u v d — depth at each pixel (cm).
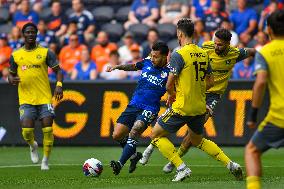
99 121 4188
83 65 4816
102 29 5481
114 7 5753
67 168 3234
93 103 4194
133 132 2811
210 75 2616
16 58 3200
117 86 4166
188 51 2552
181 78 2558
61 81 3228
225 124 4084
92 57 4991
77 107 4203
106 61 4972
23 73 3197
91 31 5309
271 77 1962
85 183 2600
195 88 2566
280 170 3055
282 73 1953
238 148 4034
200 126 2641
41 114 3203
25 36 3191
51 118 3203
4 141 4262
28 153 3916
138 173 2977
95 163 2831
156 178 2742
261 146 1981
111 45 5019
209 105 2938
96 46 5006
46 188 2477
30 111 3216
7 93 4256
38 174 2991
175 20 5309
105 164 3381
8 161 3566
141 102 2870
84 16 5347
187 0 5369
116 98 4166
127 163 3366
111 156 3747
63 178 2805
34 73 3191
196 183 2525
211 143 2692
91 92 4194
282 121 1952
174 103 2594
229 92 4078
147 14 5434
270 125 1967
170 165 2914
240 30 5066
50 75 4803
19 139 4253
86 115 4200
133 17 5469
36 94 3206
